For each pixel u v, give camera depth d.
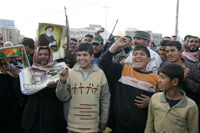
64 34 4.14
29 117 2.66
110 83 3.42
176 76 2.00
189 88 2.53
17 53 3.04
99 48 4.06
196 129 2.01
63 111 2.85
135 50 2.56
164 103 2.08
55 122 2.72
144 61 2.52
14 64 3.33
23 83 2.69
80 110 2.48
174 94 2.08
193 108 1.98
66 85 2.48
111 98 3.41
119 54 4.14
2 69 3.02
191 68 2.77
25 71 2.87
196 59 3.79
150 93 2.45
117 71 2.65
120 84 2.62
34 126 2.69
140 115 2.43
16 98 3.26
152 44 8.21
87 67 2.65
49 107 2.71
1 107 3.07
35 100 2.72
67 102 2.80
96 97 2.54
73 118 2.50
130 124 2.45
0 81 3.06
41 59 2.96
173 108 2.01
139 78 2.50
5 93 3.10
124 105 2.49
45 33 3.96
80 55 2.58
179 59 2.90
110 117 3.44
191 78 2.72
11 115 3.20
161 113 2.07
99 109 2.70
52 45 4.03
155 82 2.47
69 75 2.66
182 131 1.98
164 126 2.04
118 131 2.60
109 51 2.53
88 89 2.53
